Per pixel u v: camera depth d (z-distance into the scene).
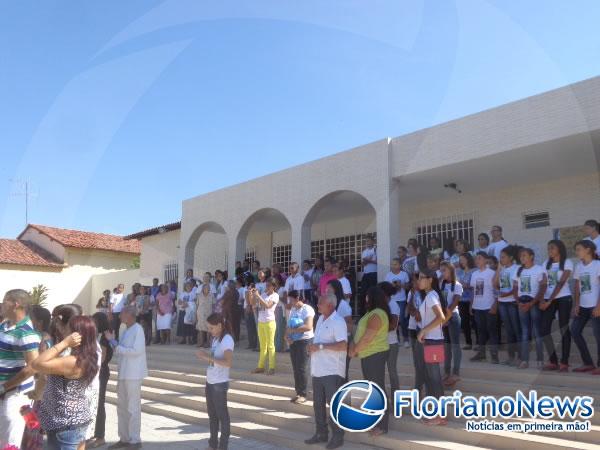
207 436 4.88
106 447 4.54
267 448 4.44
